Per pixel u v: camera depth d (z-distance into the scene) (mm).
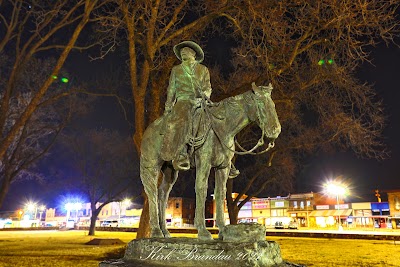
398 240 24234
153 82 13539
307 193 54281
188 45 5594
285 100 14477
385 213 47688
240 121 5016
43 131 18531
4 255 15805
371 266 12383
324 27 12297
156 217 5414
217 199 5051
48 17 12211
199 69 5465
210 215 42500
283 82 13750
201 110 5137
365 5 11148
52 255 15742
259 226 4648
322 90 14898
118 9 12633
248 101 4938
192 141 4969
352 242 23234
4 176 16922
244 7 11875
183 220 57312
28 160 17812
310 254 16031
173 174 5852
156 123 5637
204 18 12945
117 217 65438
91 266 12273
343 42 12195
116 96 16016
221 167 5113
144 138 5691
